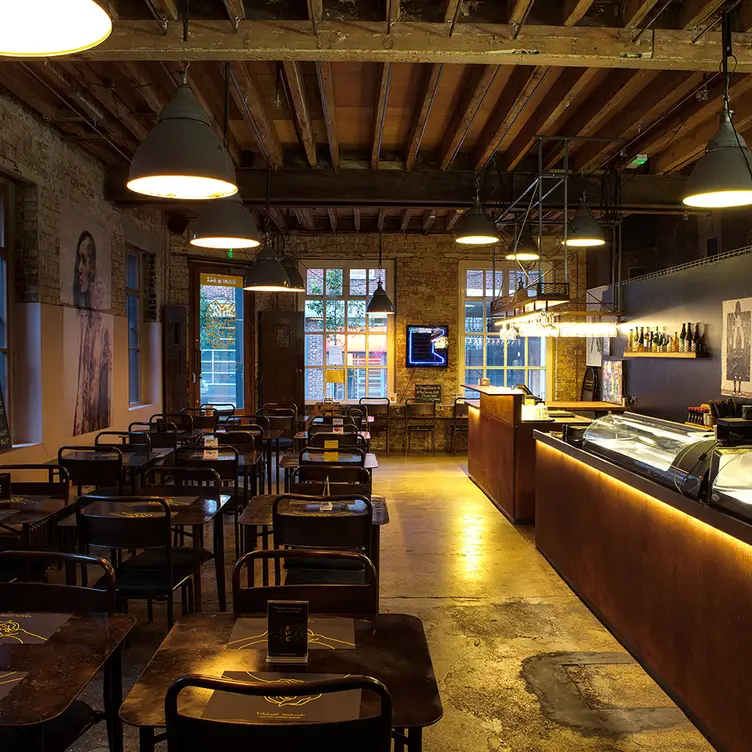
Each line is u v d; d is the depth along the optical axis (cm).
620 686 320
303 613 183
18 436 571
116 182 723
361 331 1131
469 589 454
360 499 334
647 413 888
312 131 634
